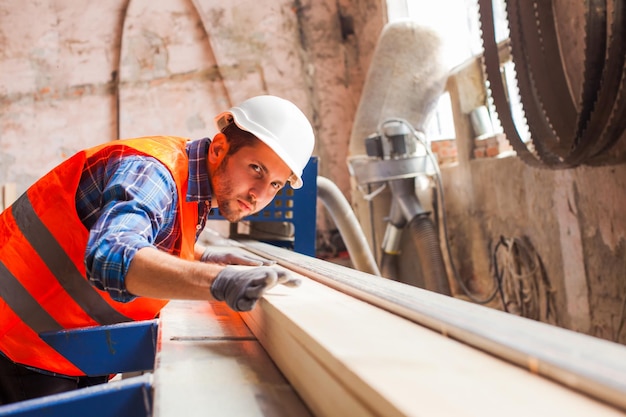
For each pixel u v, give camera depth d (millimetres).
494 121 4258
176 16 5945
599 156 2469
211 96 5984
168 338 1235
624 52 2053
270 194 1327
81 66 5930
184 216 1285
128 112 5898
